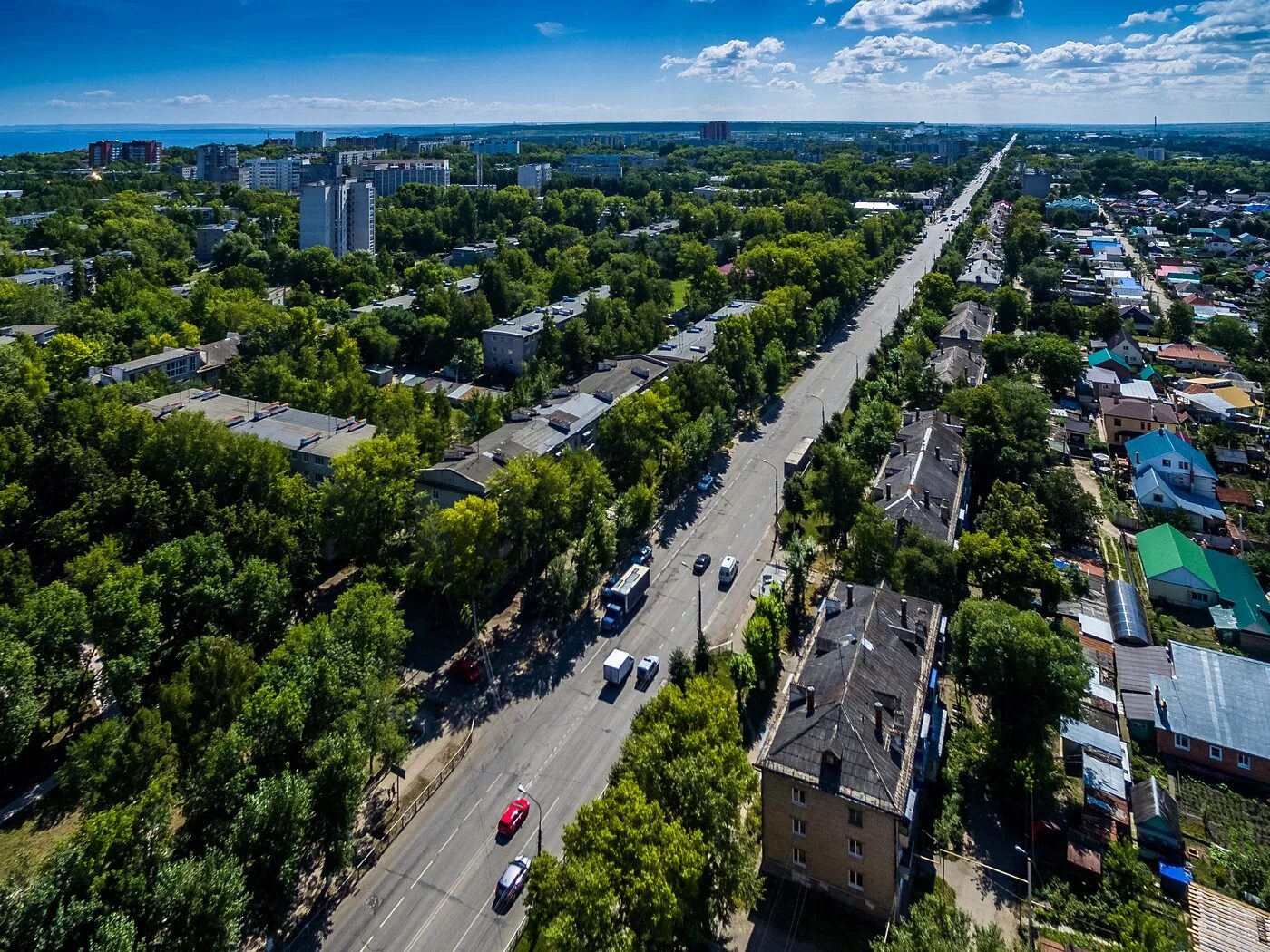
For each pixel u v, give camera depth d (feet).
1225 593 334.44
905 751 208.74
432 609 336.29
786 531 401.90
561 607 314.35
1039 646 237.25
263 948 197.67
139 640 256.73
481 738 269.23
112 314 587.68
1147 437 463.42
